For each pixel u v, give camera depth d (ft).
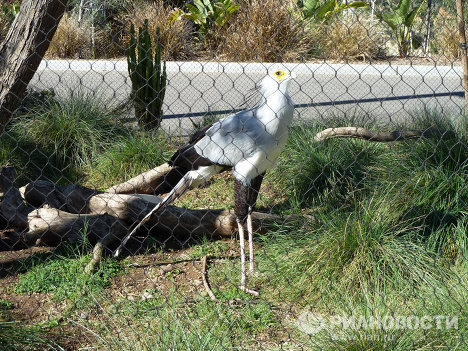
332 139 18.03
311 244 12.78
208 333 10.03
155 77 21.08
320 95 31.45
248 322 10.91
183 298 11.84
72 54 34.24
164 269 13.17
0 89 12.35
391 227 12.99
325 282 11.86
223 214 14.84
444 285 11.23
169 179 13.99
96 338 10.36
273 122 12.04
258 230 14.71
